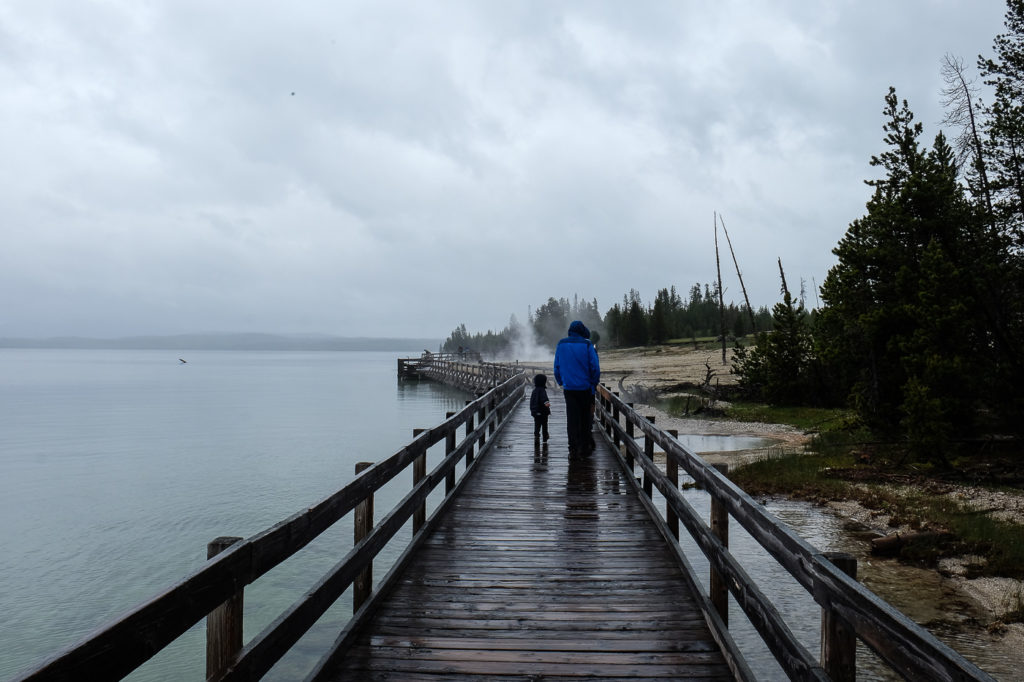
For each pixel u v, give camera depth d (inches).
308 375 3745.1
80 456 870.4
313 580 387.5
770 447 647.1
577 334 384.5
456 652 146.8
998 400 492.4
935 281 500.1
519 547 228.2
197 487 668.7
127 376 3535.9
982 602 260.2
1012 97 531.5
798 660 94.6
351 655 145.1
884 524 364.8
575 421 380.5
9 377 3380.9
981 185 540.4
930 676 60.4
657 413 964.6
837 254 683.4
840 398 867.4
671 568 206.5
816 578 91.2
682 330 3991.1
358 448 927.0
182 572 422.0
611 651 148.1
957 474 453.4
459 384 2055.9
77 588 394.9
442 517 266.2
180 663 297.3
